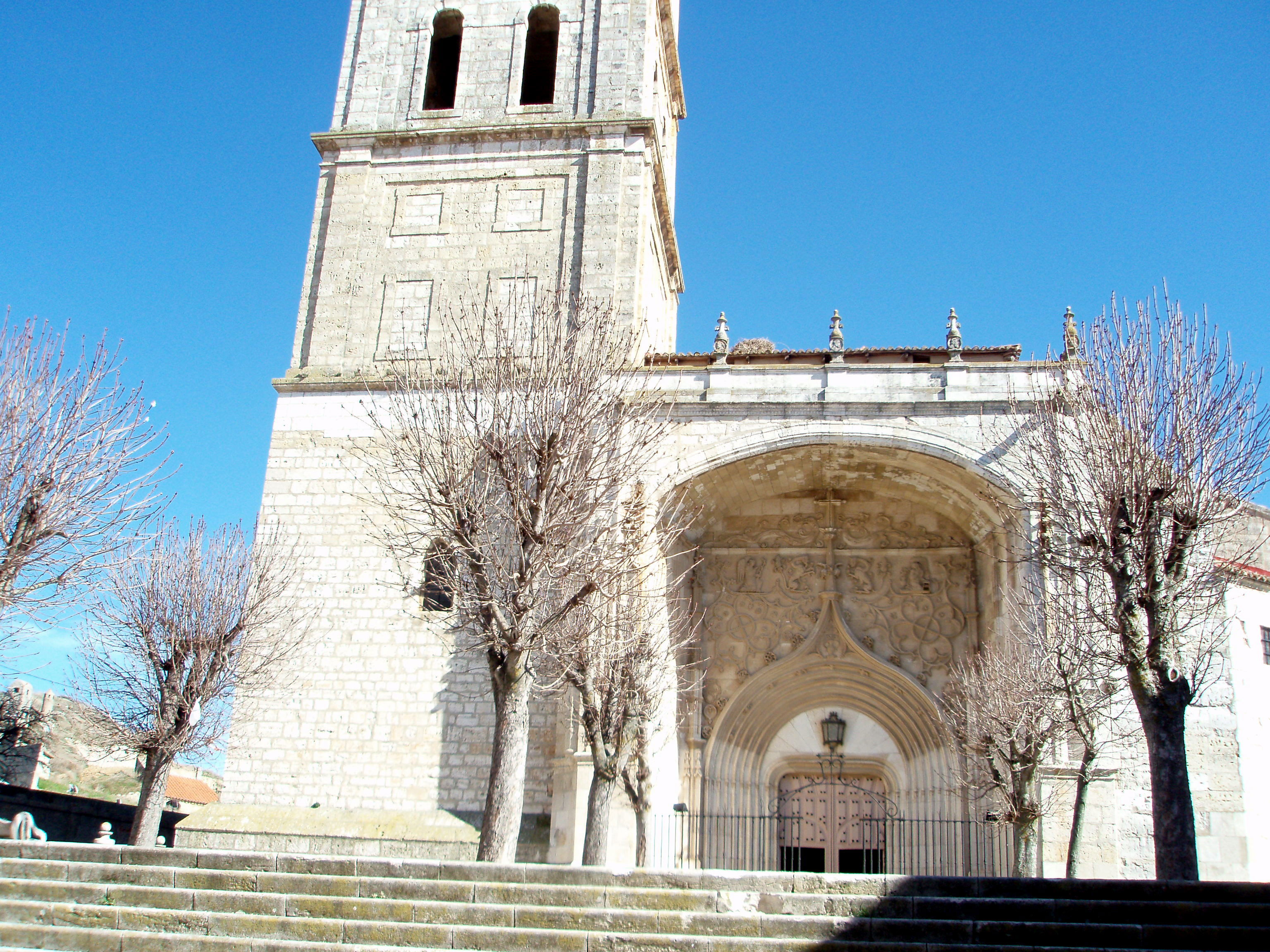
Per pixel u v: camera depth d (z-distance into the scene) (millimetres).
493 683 19516
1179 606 21391
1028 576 27328
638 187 34406
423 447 21844
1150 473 20109
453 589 20656
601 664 23656
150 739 26094
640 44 36344
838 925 13820
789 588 33375
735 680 32656
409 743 29250
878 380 29844
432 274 34188
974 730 27094
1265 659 30312
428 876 15180
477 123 35656
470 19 37625
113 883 15141
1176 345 21203
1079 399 22344
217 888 15016
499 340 23094
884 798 30906
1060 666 22766
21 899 14680
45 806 31203
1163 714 18750
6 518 19000
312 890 14930
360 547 30938
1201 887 14305
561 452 20594
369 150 35938
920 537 33500
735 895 14453
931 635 32469
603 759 23234
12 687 38312
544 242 34156
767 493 33438
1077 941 13523
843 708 33250
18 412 19375
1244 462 20344
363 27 37969
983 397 29109
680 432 29734
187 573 27000
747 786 32438
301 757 29328
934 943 13555
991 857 28453
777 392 30016
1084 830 25547
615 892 14625
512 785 18750
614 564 22750
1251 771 28375
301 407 32594
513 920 14172
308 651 30125
